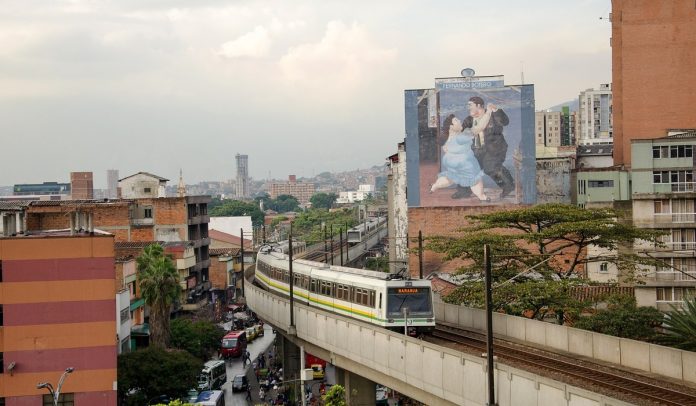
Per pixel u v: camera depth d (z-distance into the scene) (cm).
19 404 4866
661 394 3269
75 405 4934
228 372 8056
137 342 7519
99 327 4959
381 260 13312
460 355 3600
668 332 5722
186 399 5781
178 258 9812
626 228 6038
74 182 14512
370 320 5169
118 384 5462
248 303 8094
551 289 5534
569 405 2880
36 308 4897
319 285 6241
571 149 12550
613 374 3644
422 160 10231
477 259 6344
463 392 3581
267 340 10200
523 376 3144
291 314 5991
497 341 4703
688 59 10119
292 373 7388
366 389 5278
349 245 13888
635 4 10212
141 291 6856
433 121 10212
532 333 4550
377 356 4519
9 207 6012
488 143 10169
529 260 6219
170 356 5812
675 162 8175
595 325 5791
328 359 5459
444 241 6750
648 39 10194
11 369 4844
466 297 5894
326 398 3841
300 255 10675
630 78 10244
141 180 12481
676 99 10156
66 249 4931
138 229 10531
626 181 9812
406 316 4825
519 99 10150
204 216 11525
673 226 6819
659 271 6794
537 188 10462
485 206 10175
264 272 8488
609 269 8619
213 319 10331
